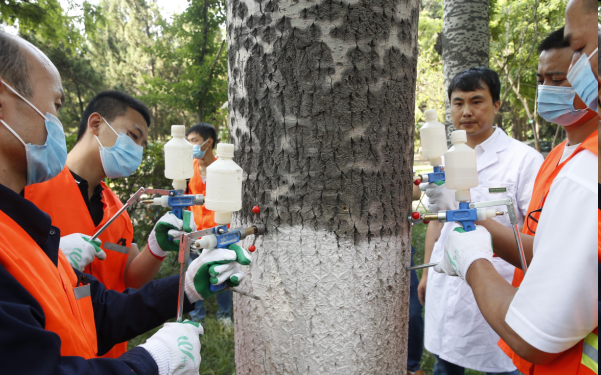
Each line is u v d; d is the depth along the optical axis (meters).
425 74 12.38
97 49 25.16
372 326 1.16
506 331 0.94
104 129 1.90
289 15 1.06
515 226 1.14
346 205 1.10
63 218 1.75
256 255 1.19
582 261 0.81
